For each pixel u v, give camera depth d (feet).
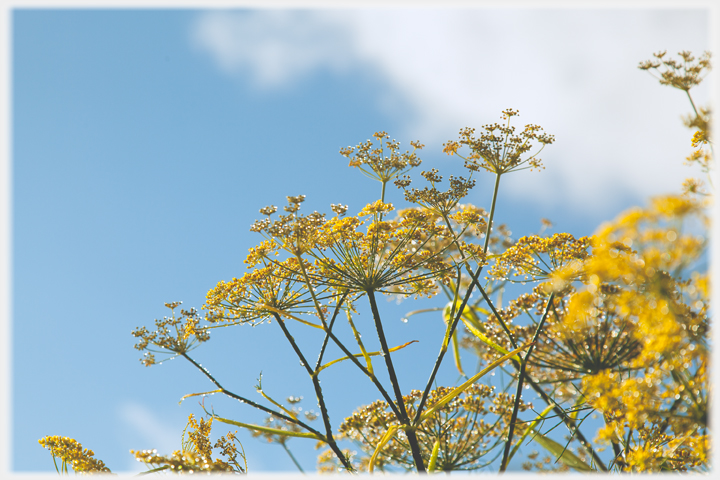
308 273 3.20
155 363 3.18
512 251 3.18
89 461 3.12
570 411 3.18
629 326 3.14
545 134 3.21
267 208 3.15
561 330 3.13
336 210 3.18
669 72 3.06
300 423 3.15
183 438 3.16
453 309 3.18
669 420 2.98
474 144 3.21
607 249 2.88
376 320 3.17
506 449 3.14
